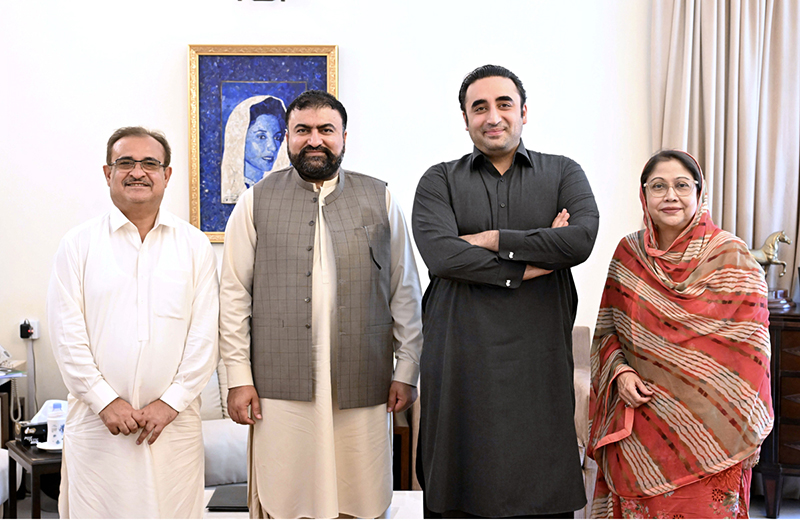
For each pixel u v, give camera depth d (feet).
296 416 6.74
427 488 6.26
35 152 12.28
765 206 12.17
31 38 12.21
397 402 7.06
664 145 12.34
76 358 6.40
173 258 6.82
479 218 6.37
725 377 6.46
